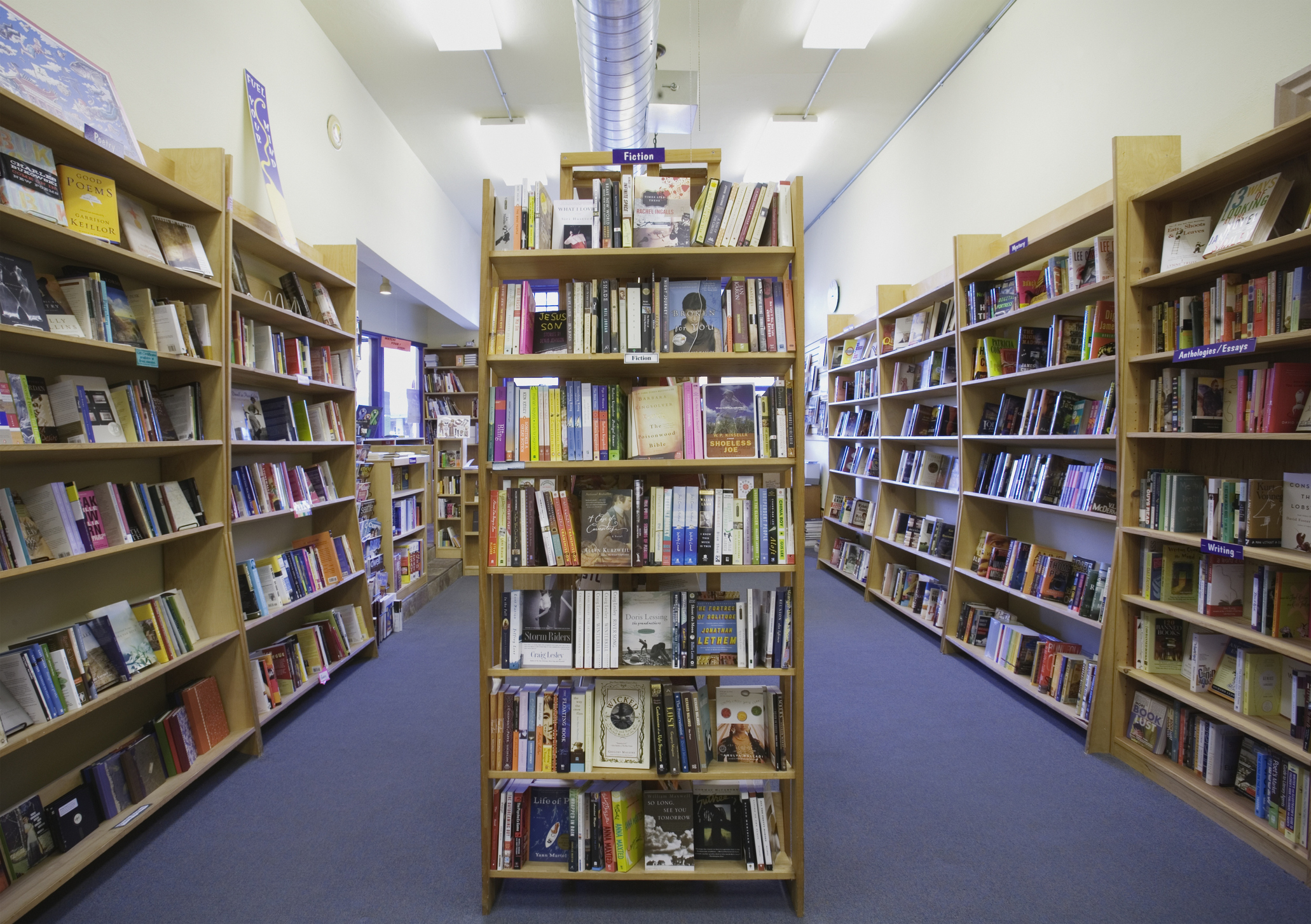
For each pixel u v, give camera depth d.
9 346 1.77
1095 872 1.82
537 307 2.29
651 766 1.78
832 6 3.56
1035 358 3.16
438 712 2.99
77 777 1.93
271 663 2.77
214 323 2.45
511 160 5.79
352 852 1.95
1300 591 1.95
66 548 1.81
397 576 4.73
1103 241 2.57
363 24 3.81
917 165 4.88
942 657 3.73
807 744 2.63
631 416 1.80
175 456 2.49
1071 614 2.79
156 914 1.68
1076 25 3.09
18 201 1.66
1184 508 2.28
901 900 1.72
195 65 2.66
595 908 1.73
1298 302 1.85
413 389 8.77
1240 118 2.23
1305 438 1.77
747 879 1.76
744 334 1.78
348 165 4.21
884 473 4.96
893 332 4.94
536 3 3.63
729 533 1.75
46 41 1.81
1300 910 1.67
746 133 5.38
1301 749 1.81
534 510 1.79
